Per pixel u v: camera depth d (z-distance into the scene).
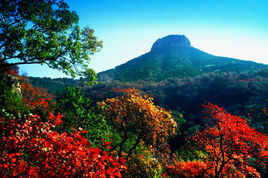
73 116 9.76
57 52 12.32
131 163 10.21
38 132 3.00
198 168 10.05
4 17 10.11
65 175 2.42
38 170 2.82
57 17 12.37
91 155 2.67
